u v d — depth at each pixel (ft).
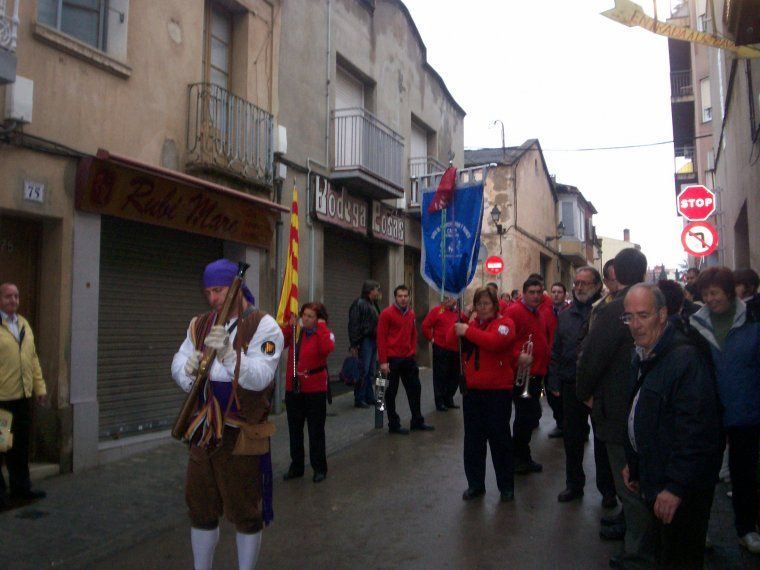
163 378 30.27
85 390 25.09
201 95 30.76
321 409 23.35
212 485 12.82
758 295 16.17
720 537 17.13
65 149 24.25
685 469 10.74
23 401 20.20
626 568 13.38
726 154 49.62
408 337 32.07
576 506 19.83
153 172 26.84
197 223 30.78
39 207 23.36
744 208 41.06
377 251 53.21
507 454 20.53
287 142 38.70
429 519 18.83
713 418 10.92
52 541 17.31
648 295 11.46
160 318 30.19
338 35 45.01
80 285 24.98
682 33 23.06
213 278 13.10
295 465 23.59
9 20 20.17
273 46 37.27
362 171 43.50
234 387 12.55
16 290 20.25
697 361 11.14
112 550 16.96
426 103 61.46
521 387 23.52
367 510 19.79
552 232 107.96
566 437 20.53
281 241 37.83
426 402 41.65
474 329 20.27
